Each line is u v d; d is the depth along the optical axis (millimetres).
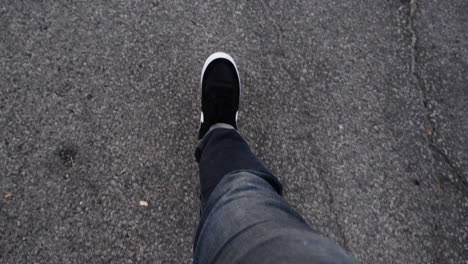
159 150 1656
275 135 1714
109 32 1738
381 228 1663
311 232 998
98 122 1652
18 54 1686
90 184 1600
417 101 1788
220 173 1383
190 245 1586
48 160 1606
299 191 1672
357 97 1771
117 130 1652
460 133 1767
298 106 1746
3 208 1556
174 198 1621
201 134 1649
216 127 1583
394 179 1709
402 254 1646
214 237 1104
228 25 1801
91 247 1548
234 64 1741
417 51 1837
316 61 1793
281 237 938
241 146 1483
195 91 1735
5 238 1535
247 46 1791
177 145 1672
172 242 1581
